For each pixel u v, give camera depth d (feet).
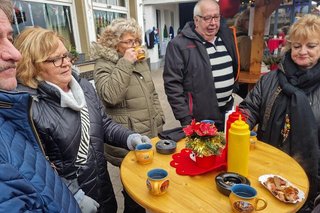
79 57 12.44
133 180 3.67
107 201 4.55
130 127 5.74
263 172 3.79
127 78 5.33
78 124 3.84
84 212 3.49
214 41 6.73
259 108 5.42
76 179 3.77
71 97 3.83
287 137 4.83
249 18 9.64
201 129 3.72
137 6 21.29
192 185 3.50
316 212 3.19
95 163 4.20
